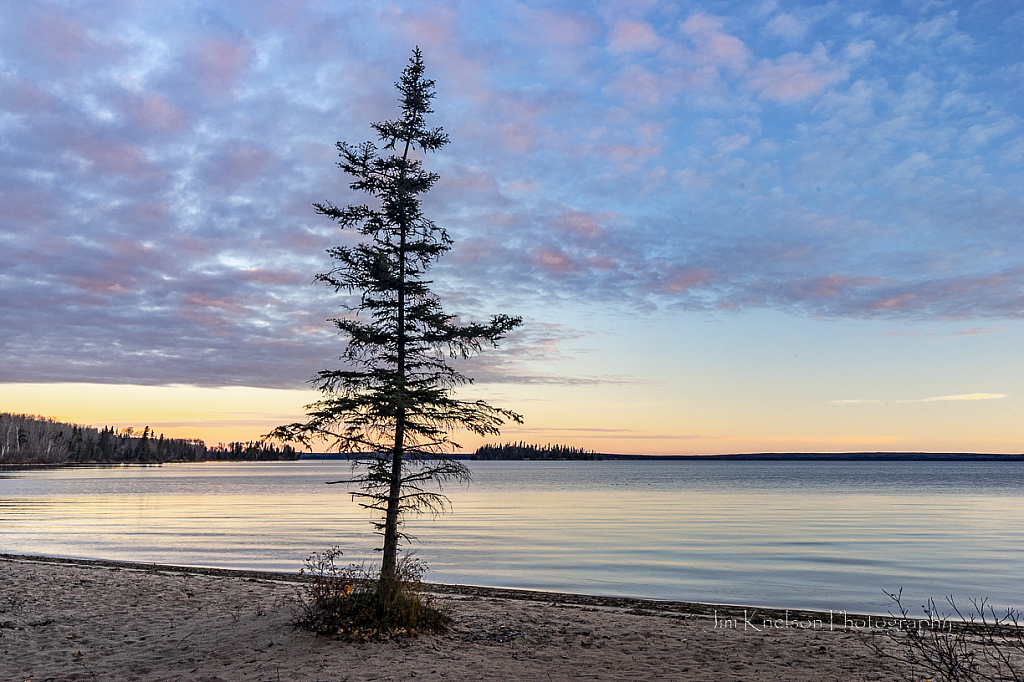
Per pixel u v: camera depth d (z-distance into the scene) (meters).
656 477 177.00
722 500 76.94
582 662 11.05
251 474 195.75
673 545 34.22
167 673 10.14
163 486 109.44
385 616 12.55
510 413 13.23
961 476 183.50
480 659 11.02
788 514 55.69
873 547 33.88
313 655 10.95
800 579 24.34
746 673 10.46
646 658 11.38
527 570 25.92
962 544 35.50
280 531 40.28
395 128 13.95
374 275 13.24
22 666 10.64
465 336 13.30
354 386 13.22
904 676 10.23
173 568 23.23
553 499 78.31
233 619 13.65
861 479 159.62
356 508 61.00
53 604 15.45
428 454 13.29
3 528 42.56
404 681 9.71
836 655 11.62
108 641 12.17
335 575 13.99
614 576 24.72
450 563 27.59
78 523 45.97
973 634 13.34
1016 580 24.52
